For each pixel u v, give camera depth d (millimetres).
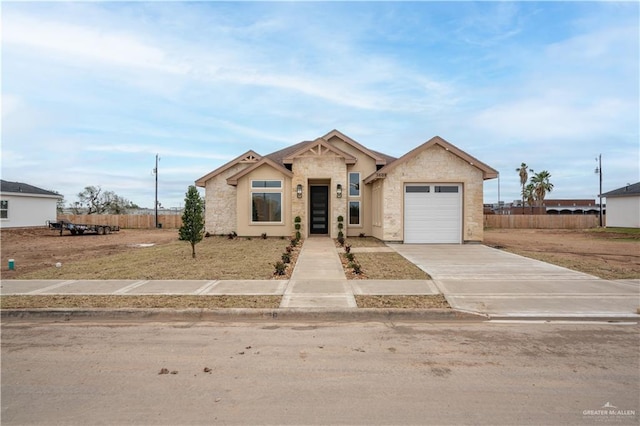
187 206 12109
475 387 3771
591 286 8109
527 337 5285
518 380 3926
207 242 17234
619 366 4277
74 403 3490
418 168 16188
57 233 27266
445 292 7578
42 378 4023
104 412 3328
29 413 3316
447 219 16250
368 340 5191
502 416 3229
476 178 16203
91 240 21719
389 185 16219
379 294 7414
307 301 6914
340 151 18203
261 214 18656
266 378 3994
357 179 19156
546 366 4285
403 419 3186
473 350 4793
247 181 18594
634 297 7281
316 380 3939
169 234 27859
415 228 16266
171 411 3340
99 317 6395
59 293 7516
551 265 10633
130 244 18844
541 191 58656
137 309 6441
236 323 6031
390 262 11164
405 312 6355
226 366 4312
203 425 3111
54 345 5035
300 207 18250
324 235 19359
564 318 6184
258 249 14406
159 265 10812
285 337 5324
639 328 5680
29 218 29031
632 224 29781
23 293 7531
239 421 3170
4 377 4051
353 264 9914
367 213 19062
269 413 3295
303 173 18312
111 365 4359
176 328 5762
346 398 3557
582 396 3582
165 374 4109
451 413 3279
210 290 7723
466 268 10148
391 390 3715
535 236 24750
